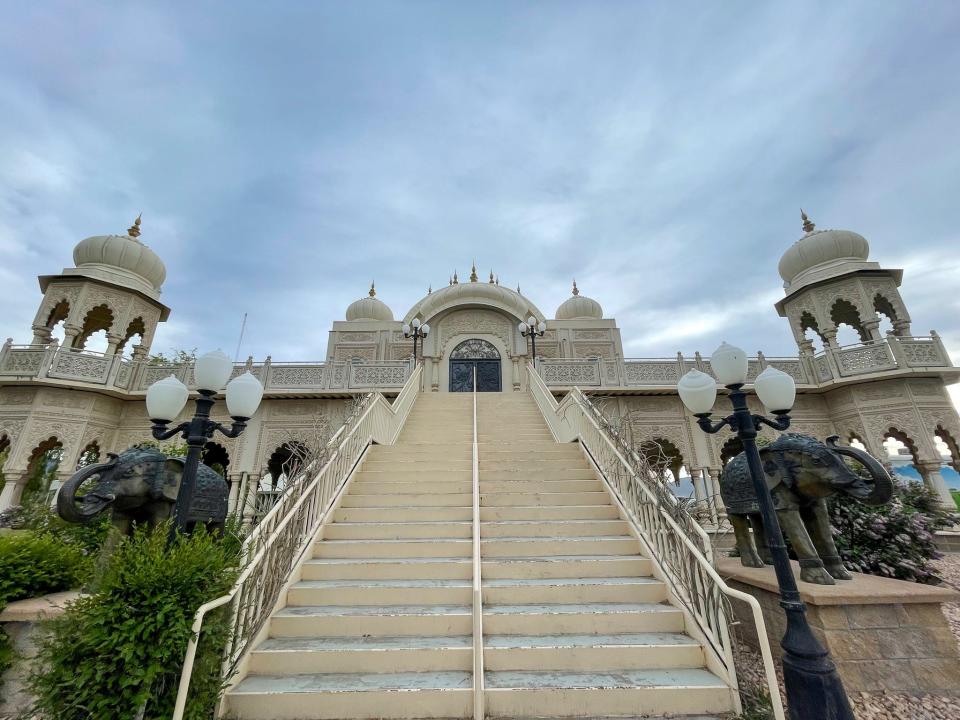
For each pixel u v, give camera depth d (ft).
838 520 17.67
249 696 9.48
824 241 48.32
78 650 8.35
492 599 13.00
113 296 46.34
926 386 40.73
